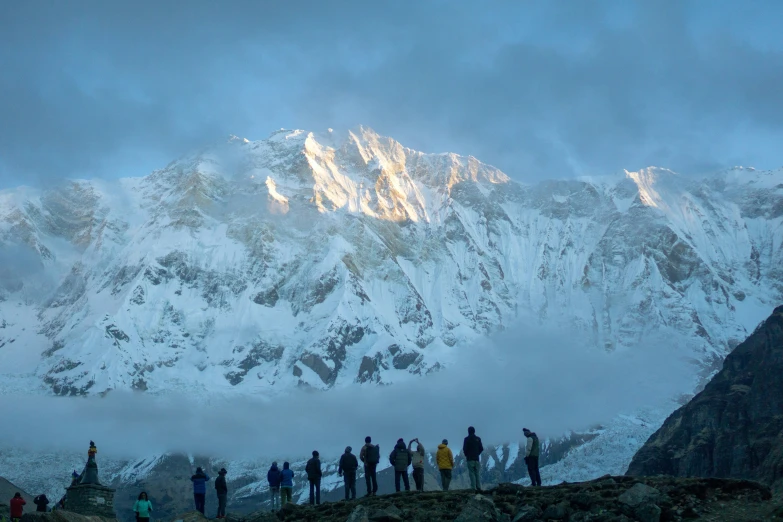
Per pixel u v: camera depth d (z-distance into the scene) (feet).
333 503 219.82
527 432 226.99
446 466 230.27
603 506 187.42
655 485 196.13
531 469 224.12
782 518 172.24
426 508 200.75
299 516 213.46
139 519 228.02
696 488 190.60
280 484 252.01
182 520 219.00
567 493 198.70
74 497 260.01
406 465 239.50
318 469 245.45
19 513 254.88
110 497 265.13
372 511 199.11
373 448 241.14
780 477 540.52
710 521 176.76
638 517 181.06
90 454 269.85
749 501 185.68
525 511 187.11
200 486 245.86
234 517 219.82
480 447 228.22
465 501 203.31
